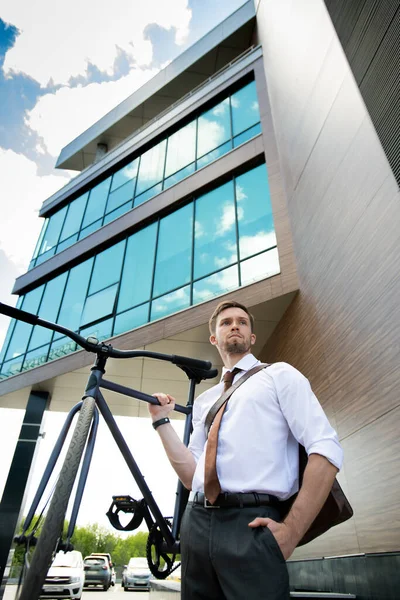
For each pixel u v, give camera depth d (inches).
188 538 42.8
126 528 59.2
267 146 291.1
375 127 114.5
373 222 114.7
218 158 328.8
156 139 435.2
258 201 275.4
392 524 101.0
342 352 139.1
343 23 137.3
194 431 59.9
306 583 145.2
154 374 293.3
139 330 279.1
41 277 426.6
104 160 484.4
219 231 289.9
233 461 43.8
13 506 285.6
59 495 38.9
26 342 380.5
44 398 331.6
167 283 298.8
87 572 582.2
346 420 133.1
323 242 161.6
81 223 443.5
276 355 239.5
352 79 129.6
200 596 39.4
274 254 238.7
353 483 125.4
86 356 299.0
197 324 244.4
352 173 131.0
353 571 106.7
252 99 346.6
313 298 175.9
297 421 44.8
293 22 220.1
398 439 99.8
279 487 41.7
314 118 174.9
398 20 103.3
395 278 101.7
